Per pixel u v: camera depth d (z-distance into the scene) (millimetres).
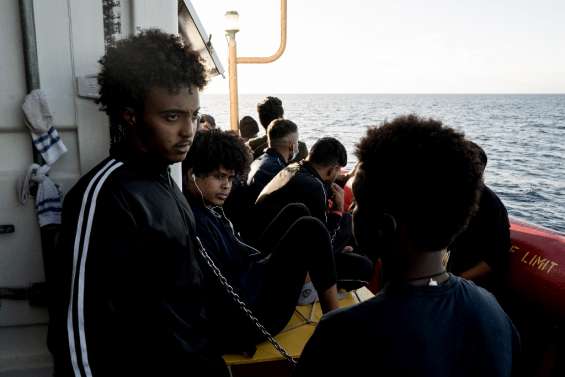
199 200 2051
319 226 2145
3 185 1498
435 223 870
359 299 2613
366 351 904
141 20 1517
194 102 1271
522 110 109875
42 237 1486
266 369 2068
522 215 6723
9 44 1444
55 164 1539
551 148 20297
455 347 902
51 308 1193
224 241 2064
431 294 912
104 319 1106
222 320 2037
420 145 895
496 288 2998
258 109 5344
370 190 935
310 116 65312
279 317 2133
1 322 1570
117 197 1164
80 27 1480
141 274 1199
